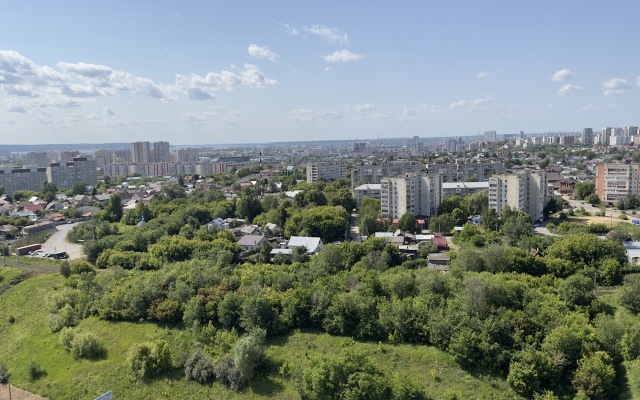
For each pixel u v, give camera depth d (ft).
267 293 310.65
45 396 266.57
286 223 573.74
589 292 290.56
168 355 268.82
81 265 431.02
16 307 388.57
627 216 631.97
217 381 254.68
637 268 344.69
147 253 472.03
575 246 372.79
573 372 227.20
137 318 316.19
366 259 399.44
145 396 252.42
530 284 315.99
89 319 327.06
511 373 227.61
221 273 355.56
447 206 638.53
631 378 221.05
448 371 242.78
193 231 544.62
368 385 216.54
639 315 274.36
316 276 351.05
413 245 486.38
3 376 286.66
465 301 274.77
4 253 526.57
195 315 296.10
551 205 641.40
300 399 235.40
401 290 304.91
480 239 478.18
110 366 275.59
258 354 252.62
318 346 272.92
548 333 247.29
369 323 274.57
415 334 268.00
